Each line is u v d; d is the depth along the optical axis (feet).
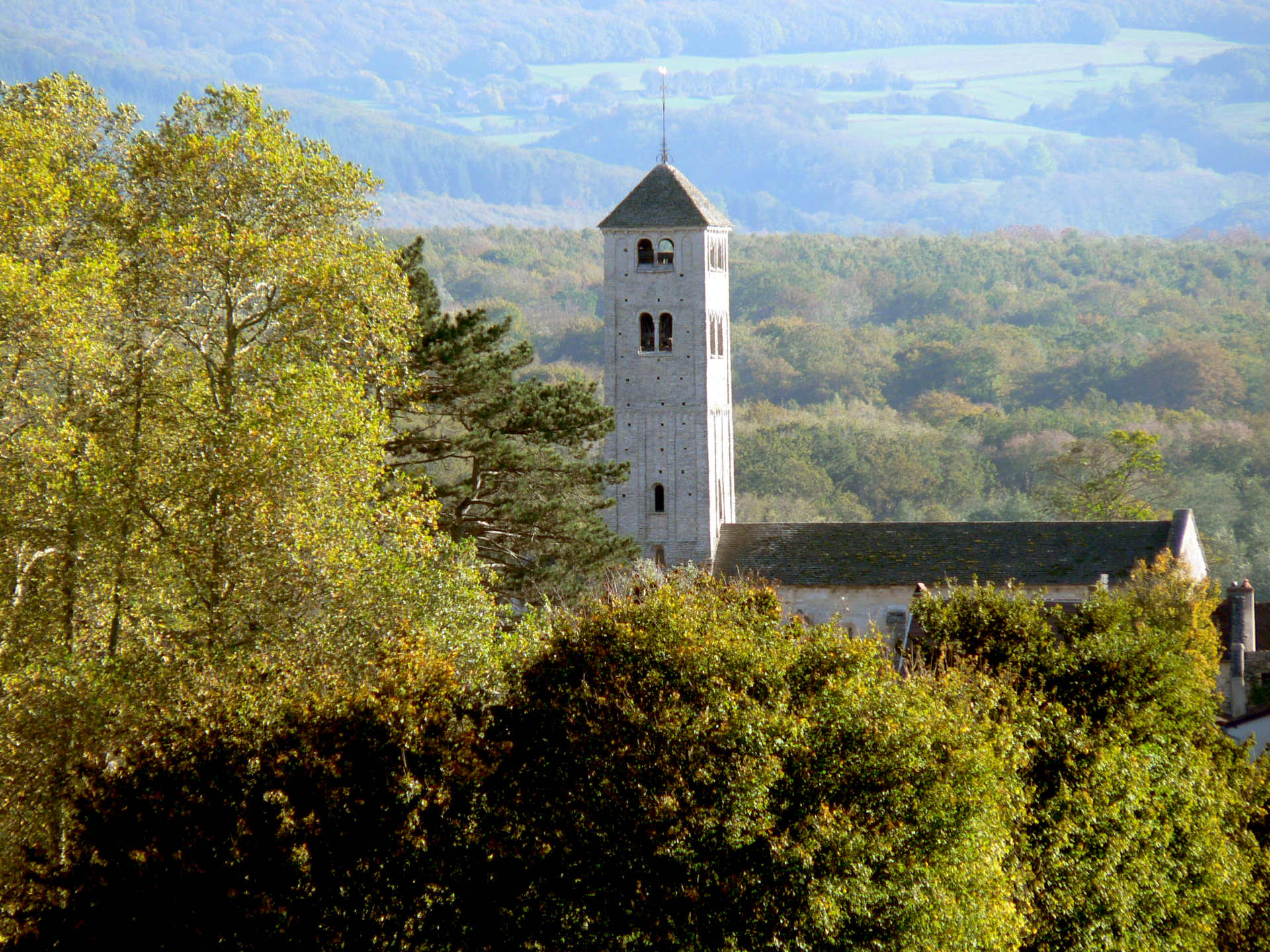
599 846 327.67
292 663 386.93
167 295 519.60
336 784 335.26
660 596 384.27
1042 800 406.21
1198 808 454.81
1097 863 403.75
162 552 442.50
